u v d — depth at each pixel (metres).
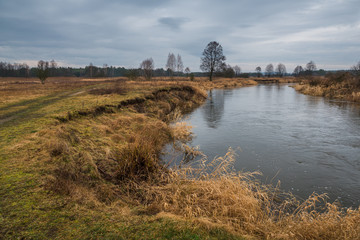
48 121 8.41
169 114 16.16
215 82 55.69
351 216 4.00
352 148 9.20
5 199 3.60
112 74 152.38
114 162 6.34
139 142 7.14
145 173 5.89
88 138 7.69
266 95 31.53
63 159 5.39
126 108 13.49
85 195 4.12
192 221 3.50
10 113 10.48
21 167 4.77
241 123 14.05
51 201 3.68
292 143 9.94
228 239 3.17
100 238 2.92
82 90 22.08
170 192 4.94
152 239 2.98
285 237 3.50
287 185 6.25
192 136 11.21
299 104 21.91
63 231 3.00
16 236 2.81
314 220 3.85
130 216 3.60
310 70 92.88
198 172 6.54
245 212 4.18
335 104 21.30
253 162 7.89
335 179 6.60
